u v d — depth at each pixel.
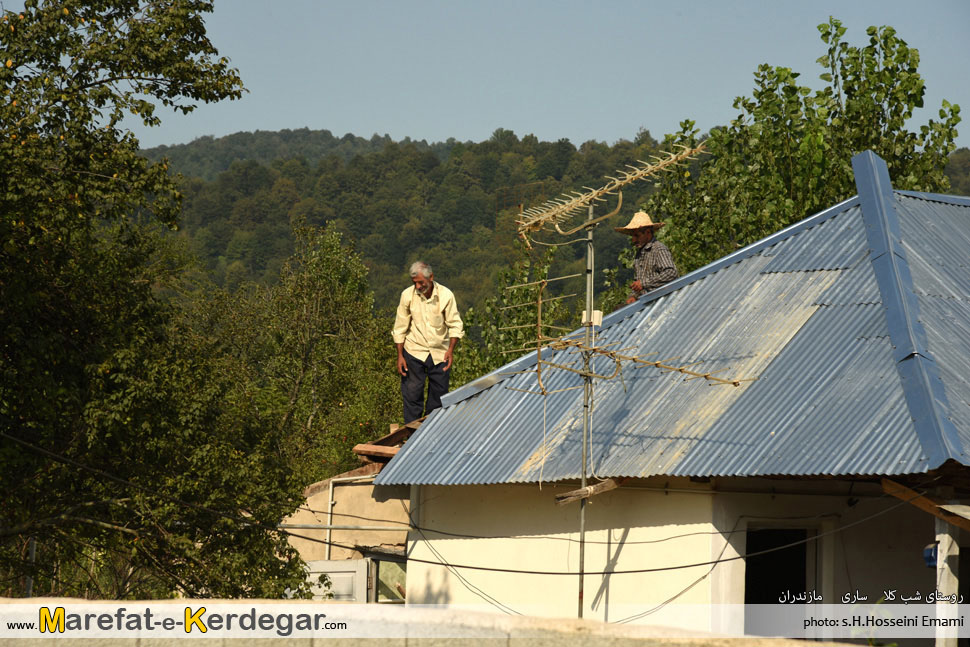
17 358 25.45
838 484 19.27
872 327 18.64
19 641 10.21
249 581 25.67
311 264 71.25
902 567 19.28
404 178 155.75
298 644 9.88
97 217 27.64
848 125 35.69
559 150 139.88
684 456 17.81
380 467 26.03
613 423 19.88
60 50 26.86
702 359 20.22
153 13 27.59
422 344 26.31
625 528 19.64
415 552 22.92
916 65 35.69
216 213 162.25
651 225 24.38
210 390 26.95
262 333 70.31
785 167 36.03
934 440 15.46
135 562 26.70
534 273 44.06
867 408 16.86
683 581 18.47
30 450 25.39
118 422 24.92
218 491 25.80
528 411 21.81
